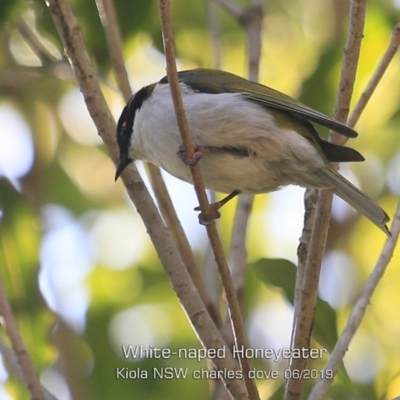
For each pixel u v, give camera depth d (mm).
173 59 7371
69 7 8734
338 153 8992
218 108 8758
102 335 12016
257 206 13609
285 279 9867
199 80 9156
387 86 12688
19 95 13812
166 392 11562
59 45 11016
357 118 8555
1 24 10859
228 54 13922
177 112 7512
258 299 12117
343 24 13609
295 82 13773
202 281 9359
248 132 8727
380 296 12883
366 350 12375
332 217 12938
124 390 11484
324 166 8781
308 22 14242
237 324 7520
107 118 8812
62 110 14055
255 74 10281
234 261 9195
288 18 14289
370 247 12992
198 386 11586
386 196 13219
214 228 7582
